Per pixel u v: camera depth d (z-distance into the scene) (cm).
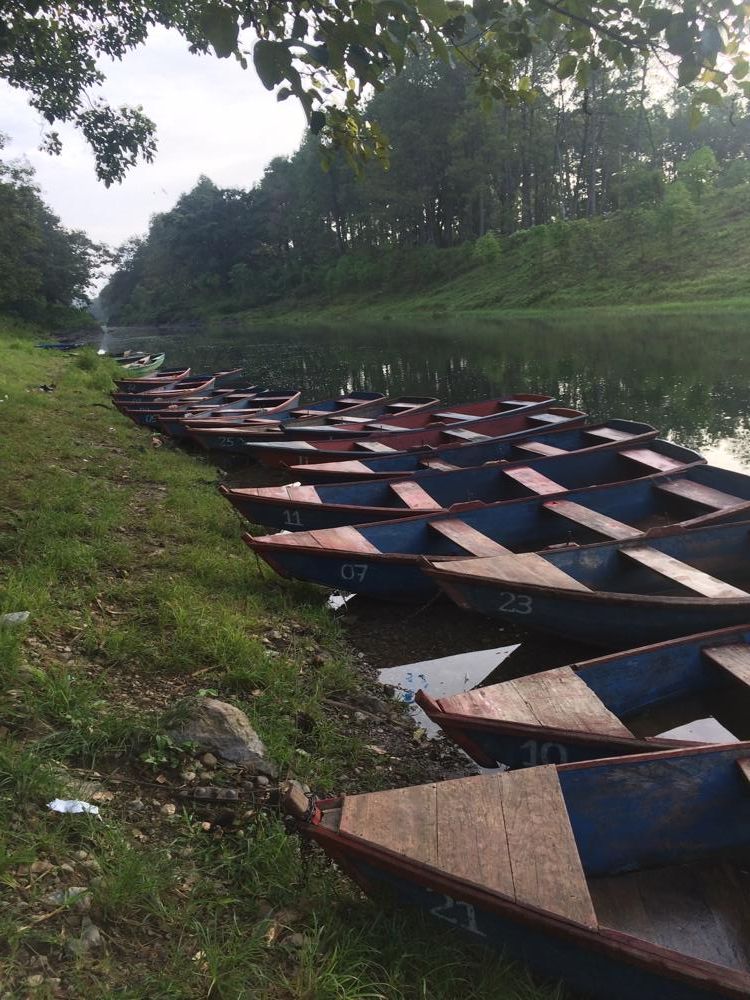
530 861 292
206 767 391
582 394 1819
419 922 305
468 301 5241
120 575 639
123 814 346
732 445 1270
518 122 5431
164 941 280
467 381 2203
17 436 1052
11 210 4369
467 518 789
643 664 492
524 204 6456
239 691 496
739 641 513
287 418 1606
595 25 324
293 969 283
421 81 5981
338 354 3366
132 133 1071
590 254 4756
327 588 760
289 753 432
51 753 362
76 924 272
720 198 4594
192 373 2998
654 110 5391
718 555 714
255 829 358
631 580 695
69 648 481
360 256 7356
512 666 616
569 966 284
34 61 973
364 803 322
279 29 347
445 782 334
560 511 795
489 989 282
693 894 345
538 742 415
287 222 8888
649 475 945
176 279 9981
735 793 362
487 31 365
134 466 1071
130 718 406
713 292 3638
